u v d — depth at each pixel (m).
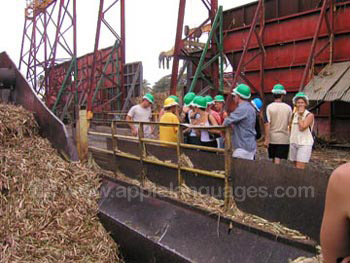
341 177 1.30
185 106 6.68
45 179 5.29
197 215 4.01
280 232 3.29
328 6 9.95
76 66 18.69
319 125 10.40
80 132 6.29
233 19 12.38
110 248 4.72
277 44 11.18
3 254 4.12
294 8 10.82
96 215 5.16
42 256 4.21
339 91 8.80
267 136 6.03
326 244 1.37
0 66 7.95
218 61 12.12
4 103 6.96
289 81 10.97
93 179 5.72
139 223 4.54
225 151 3.86
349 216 1.28
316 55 10.02
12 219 4.60
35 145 6.09
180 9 10.37
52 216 4.80
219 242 3.63
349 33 9.73
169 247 3.97
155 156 5.00
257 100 6.36
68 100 19.92
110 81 18.39
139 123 5.15
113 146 5.76
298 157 5.72
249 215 3.69
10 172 5.20
